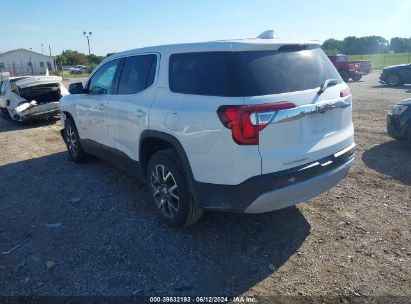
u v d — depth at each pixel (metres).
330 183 3.59
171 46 3.92
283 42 3.37
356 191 4.88
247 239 3.80
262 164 3.09
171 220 3.96
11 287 3.20
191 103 3.45
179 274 3.29
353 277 3.16
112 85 4.92
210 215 4.30
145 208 4.60
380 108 11.23
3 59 75.12
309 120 3.34
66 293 3.10
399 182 5.12
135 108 4.21
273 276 3.22
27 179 5.96
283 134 3.15
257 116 3.03
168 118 3.64
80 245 3.82
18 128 11.03
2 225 4.37
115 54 5.06
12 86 11.78
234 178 3.18
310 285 3.09
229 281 3.18
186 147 3.48
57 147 8.12
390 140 7.29
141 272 3.34
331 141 3.54
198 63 3.52
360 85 20.98
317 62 3.66
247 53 3.27
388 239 3.71
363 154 6.45
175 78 3.76
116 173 5.94
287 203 3.33
